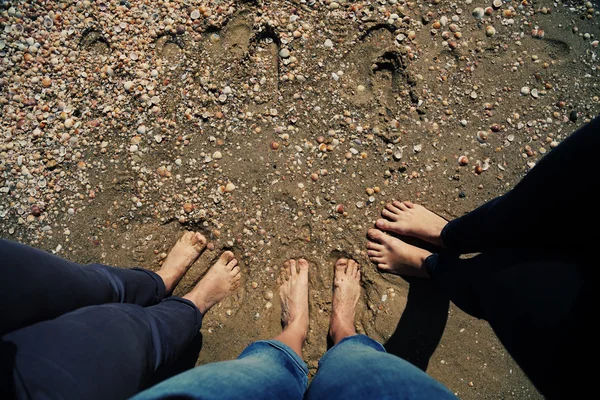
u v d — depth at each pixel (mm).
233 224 1845
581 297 899
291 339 1606
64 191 1852
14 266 961
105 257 1826
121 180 1854
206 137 1866
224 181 1856
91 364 930
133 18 1899
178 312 1468
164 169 1858
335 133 1873
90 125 1865
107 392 937
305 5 1899
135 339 1084
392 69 1926
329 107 1880
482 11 1929
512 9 1931
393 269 1805
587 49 1934
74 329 962
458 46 1923
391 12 1910
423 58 1914
